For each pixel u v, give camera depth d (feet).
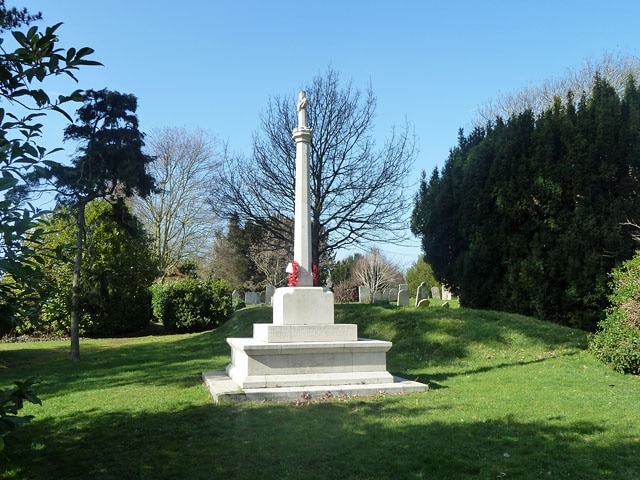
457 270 58.65
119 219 64.64
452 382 32.17
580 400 26.30
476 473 16.99
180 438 21.01
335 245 69.41
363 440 20.07
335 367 29.45
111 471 17.80
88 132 52.44
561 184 51.70
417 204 69.56
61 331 74.79
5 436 11.39
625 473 16.81
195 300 80.89
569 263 49.96
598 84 56.95
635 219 49.11
